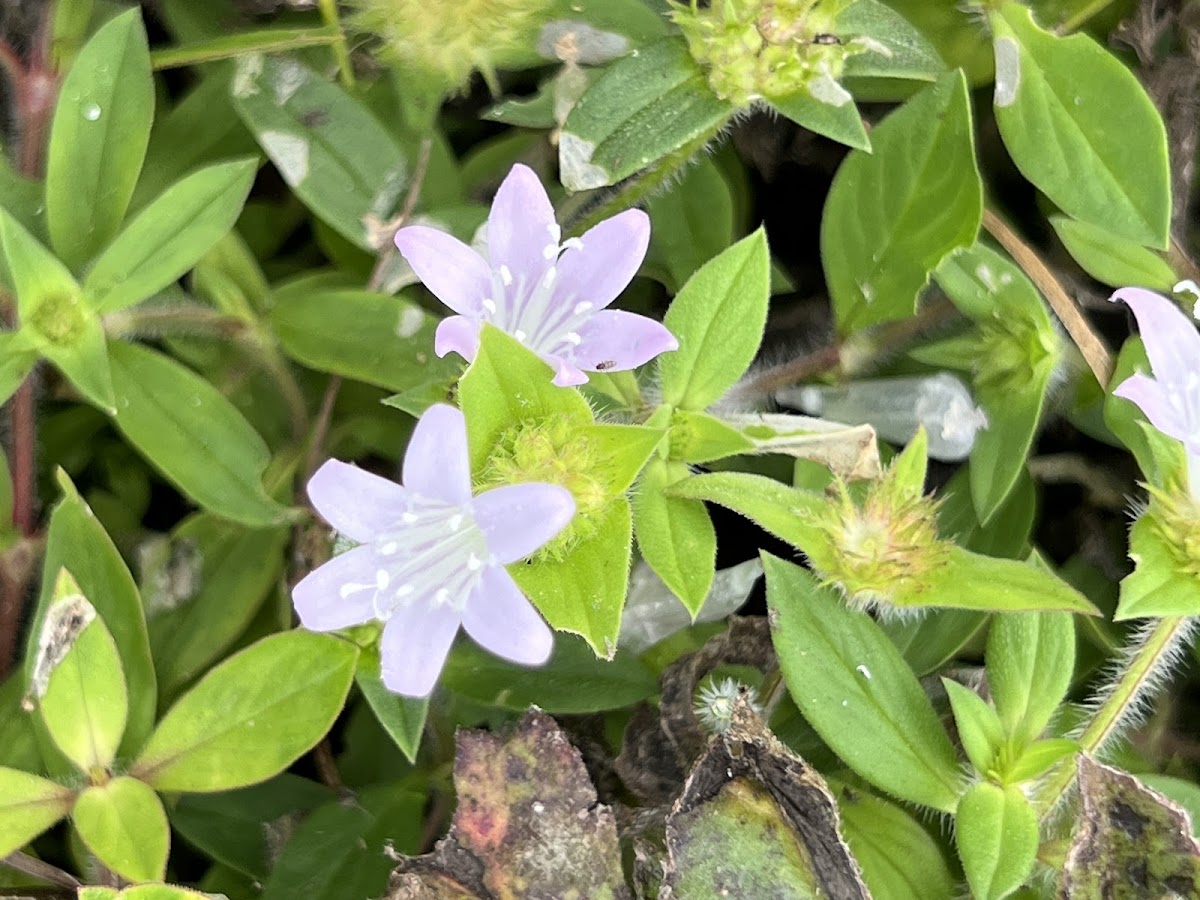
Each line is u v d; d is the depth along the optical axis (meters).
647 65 0.11
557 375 0.09
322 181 0.11
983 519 0.11
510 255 0.09
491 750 0.10
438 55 0.11
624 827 0.10
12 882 0.10
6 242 0.10
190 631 0.11
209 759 0.10
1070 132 0.11
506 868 0.10
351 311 0.11
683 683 0.11
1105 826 0.09
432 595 0.08
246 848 0.11
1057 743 0.10
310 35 0.11
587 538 0.09
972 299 0.11
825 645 0.10
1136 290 0.09
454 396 0.10
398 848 0.11
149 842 0.09
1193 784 0.10
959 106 0.11
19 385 0.10
